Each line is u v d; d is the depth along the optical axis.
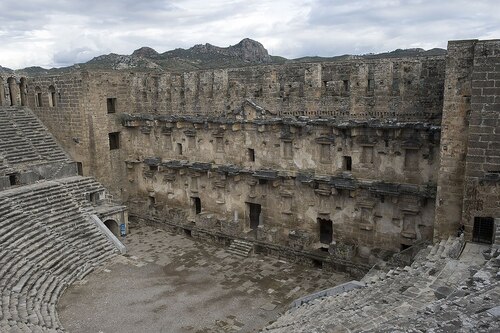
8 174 41.59
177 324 27.78
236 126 38.66
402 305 18.98
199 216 42.50
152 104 45.69
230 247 39.47
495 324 12.12
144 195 48.72
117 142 48.47
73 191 42.72
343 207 34.75
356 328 17.22
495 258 20.48
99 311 29.22
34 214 37.59
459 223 27.02
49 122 49.41
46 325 25.53
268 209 38.94
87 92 44.53
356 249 34.69
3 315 24.59
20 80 51.44
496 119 24.33
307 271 35.25
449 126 26.34
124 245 40.66
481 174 25.20
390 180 32.03
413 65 29.77
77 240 37.28
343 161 34.06
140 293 31.75
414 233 31.77
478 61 24.30
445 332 12.23
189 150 43.50
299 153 35.97
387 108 31.05
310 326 19.72
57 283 31.81
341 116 33.09
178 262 37.28
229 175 40.16
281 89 36.28
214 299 30.91
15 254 32.12
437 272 22.56
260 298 31.02
